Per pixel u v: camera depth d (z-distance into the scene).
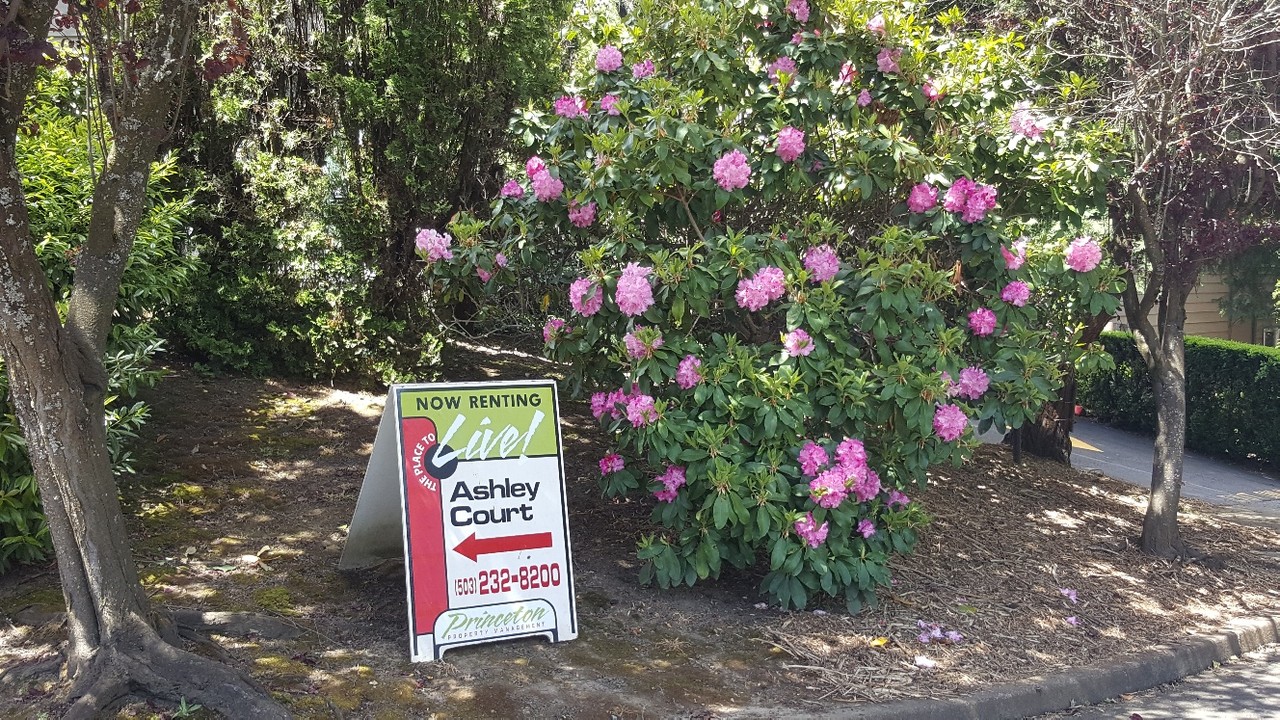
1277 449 10.77
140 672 3.41
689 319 5.07
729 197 4.83
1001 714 4.25
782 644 4.52
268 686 3.63
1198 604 5.88
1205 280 15.69
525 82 7.41
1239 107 6.32
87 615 3.54
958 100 5.29
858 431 4.74
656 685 3.98
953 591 5.49
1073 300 5.94
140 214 3.68
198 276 7.38
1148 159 5.96
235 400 7.15
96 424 3.58
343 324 7.50
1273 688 4.88
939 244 5.54
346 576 4.76
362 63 7.38
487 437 4.35
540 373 8.66
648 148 4.85
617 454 5.07
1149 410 12.69
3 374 4.24
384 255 7.54
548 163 5.14
